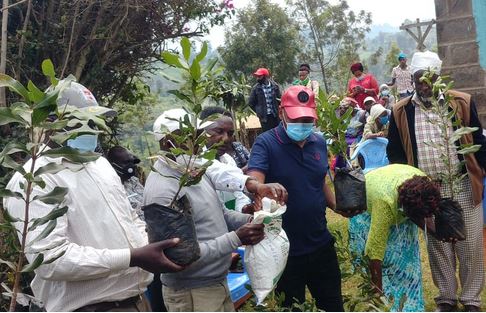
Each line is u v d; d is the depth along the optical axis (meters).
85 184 2.49
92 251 2.37
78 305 2.47
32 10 6.24
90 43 6.58
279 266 2.91
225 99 6.18
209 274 2.88
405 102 4.52
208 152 2.52
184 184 2.55
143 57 7.27
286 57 22.31
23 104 2.11
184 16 7.22
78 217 2.44
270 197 2.91
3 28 4.74
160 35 7.20
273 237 2.90
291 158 3.46
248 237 2.80
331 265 3.58
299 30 26.16
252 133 11.95
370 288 3.53
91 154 2.15
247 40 22.16
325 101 3.61
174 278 2.91
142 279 2.63
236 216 3.15
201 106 2.54
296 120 3.33
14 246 2.38
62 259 2.32
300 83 10.31
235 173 3.02
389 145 4.68
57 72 6.40
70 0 6.38
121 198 2.64
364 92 11.62
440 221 3.85
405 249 3.96
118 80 7.51
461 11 8.21
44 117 2.06
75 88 2.55
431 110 4.13
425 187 3.64
